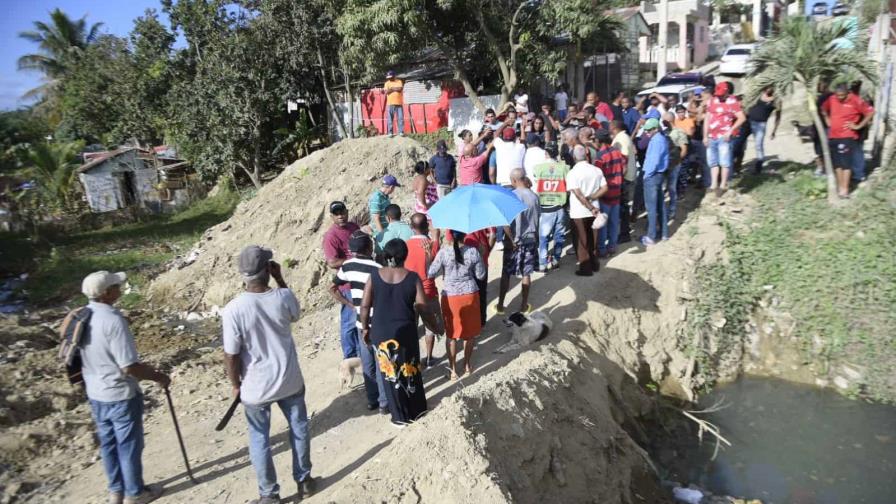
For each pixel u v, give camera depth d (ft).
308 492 18.08
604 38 84.02
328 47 83.35
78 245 67.56
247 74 81.15
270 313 16.46
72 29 143.95
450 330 23.61
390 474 17.63
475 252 23.32
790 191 36.40
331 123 93.66
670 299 31.17
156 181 94.89
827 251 31.58
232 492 19.26
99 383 17.72
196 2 83.92
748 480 23.29
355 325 24.89
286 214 46.60
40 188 84.94
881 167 35.73
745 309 31.48
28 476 21.34
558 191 31.86
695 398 28.68
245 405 16.78
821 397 28.19
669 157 34.35
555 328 27.99
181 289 44.93
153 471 20.97
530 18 69.15
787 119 57.47
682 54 116.78
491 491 16.79
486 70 76.33
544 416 21.38
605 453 22.62
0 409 24.25
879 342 28.35
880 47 39.47
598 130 34.32
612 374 27.40
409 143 51.65
